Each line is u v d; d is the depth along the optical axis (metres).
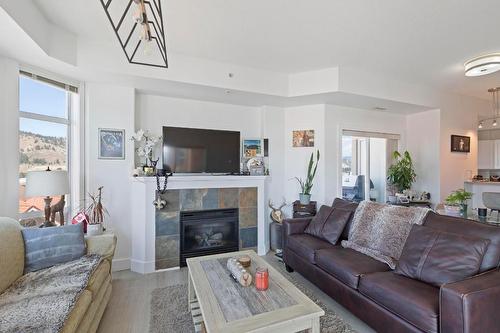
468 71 3.30
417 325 1.52
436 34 2.64
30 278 1.87
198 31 2.58
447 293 1.37
